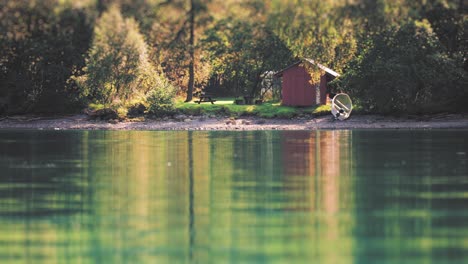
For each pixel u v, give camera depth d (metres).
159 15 96.25
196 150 67.62
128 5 95.44
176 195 43.94
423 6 94.44
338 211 39.50
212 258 31.48
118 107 99.75
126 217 38.28
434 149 66.56
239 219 37.81
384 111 98.44
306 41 94.81
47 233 35.34
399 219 37.59
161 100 99.88
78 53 100.81
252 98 105.62
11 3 92.31
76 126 97.38
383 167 54.84
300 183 48.00
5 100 103.00
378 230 35.53
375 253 31.89
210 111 100.44
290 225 36.53
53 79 101.88
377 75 94.31
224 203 41.59
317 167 55.25
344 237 34.34
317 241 33.75
